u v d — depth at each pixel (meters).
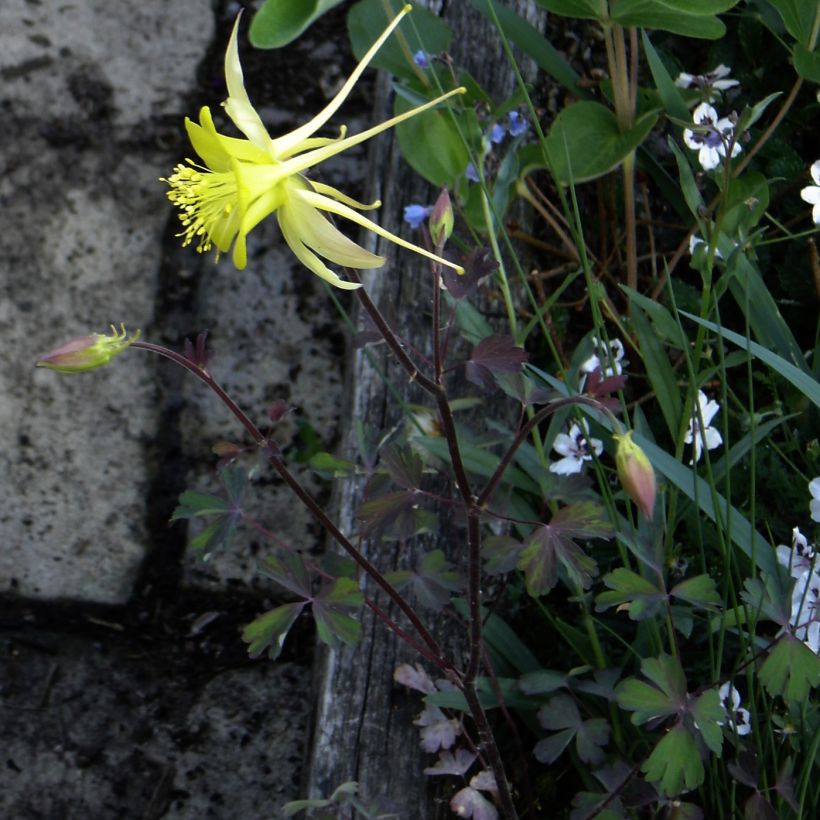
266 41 0.59
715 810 0.59
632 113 0.65
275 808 0.71
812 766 0.58
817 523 0.63
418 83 0.66
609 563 0.64
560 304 0.69
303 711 0.72
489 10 0.63
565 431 0.65
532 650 0.65
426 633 0.55
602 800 0.56
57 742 0.71
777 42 0.71
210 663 0.73
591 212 0.71
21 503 0.74
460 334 0.66
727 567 0.57
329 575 0.56
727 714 0.57
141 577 0.74
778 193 0.69
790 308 0.69
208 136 0.48
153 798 0.71
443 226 0.50
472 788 0.59
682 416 0.60
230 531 0.56
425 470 0.61
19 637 0.73
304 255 0.49
